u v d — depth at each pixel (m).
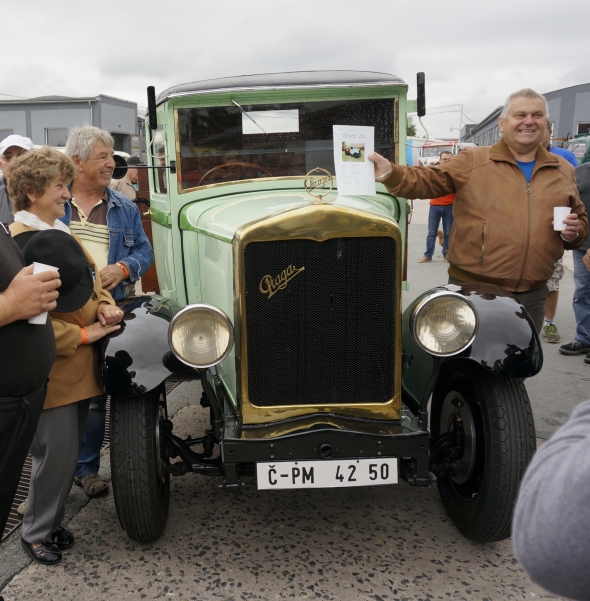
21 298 1.71
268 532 2.67
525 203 2.96
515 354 2.34
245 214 2.60
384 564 2.43
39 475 2.37
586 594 0.80
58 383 2.33
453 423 2.67
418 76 3.24
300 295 2.30
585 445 0.81
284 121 3.36
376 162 2.72
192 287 3.32
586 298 4.84
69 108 25.33
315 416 2.37
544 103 2.90
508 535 2.42
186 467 2.56
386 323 2.34
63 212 2.38
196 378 2.71
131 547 2.57
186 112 3.30
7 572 2.40
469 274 3.12
